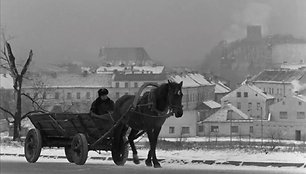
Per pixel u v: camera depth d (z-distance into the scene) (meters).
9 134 55.34
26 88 57.97
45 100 59.16
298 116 67.94
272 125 67.50
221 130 68.06
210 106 74.38
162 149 30.92
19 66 51.09
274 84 77.44
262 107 74.75
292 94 71.81
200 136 63.41
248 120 68.81
